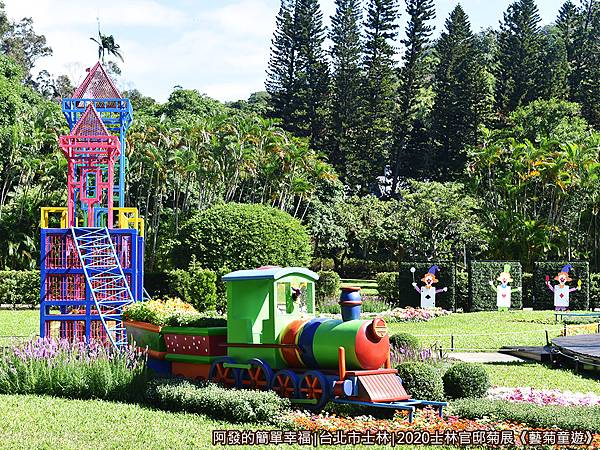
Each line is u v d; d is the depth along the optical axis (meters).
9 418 11.41
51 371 13.79
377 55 66.00
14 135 44.84
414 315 30.80
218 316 14.91
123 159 24.86
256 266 33.91
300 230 35.56
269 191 53.41
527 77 63.50
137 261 21.92
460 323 29.08
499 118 63.34
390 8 65.69
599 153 48.22
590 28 75.69
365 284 53.47
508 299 34.97
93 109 23.08
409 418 11.23
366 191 66.94
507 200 50.03
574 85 68.50
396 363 14.92
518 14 64.19
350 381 11.44
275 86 66.38
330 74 65.75
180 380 13.28
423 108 70.75
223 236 34.06
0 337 22.06
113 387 13.34
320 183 56.81
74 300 20.14
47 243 20.55
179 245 34.84
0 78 48.78
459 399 12.55
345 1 65.44
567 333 23.95
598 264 47.22
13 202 43.62
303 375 12.13
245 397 11.62
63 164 43.72
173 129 47.53
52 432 10.58
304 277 13.23
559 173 45.06
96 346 14.96
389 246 58.53
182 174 46.03
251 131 48.97
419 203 52.41
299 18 65.06
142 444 9.98
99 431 10.66
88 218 23.27
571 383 15.98
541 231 44.41
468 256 55.84
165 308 15.72
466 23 66.38
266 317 12.78
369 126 65.62
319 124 65.44
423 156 65.50
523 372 17.41
